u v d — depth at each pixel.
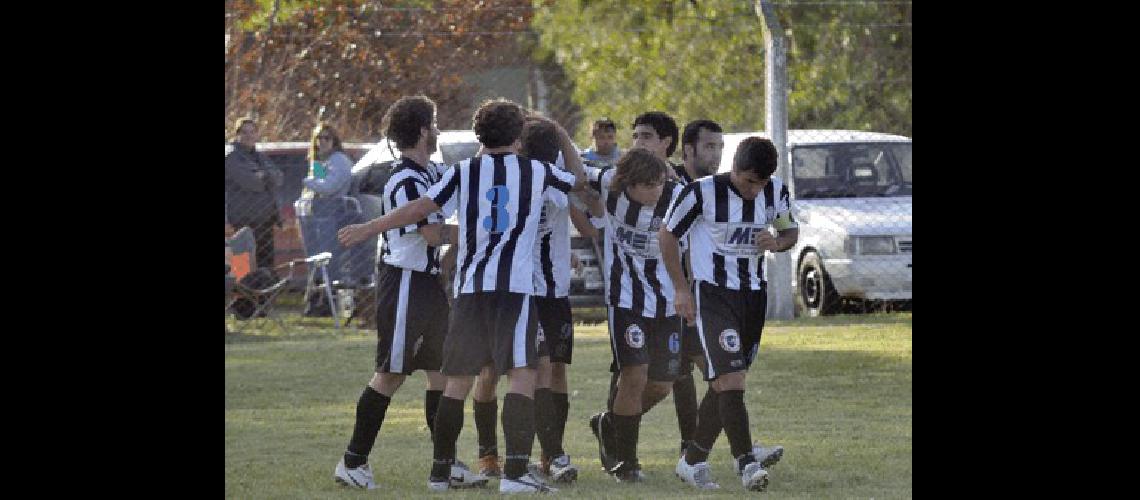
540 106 90.56
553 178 26.56
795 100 80.00
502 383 42.62
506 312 26.20
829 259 56.19
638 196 27.64
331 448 32.09
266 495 26.56
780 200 27.16
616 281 27.94
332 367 44.97
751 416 35.66
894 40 80.19
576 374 42.91
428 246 27.30
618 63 79.00
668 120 29.50
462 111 85.19
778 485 27.20
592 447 32.41
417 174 27.09
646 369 28.05
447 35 58.84
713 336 26.70
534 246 28.09
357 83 79.81
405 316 27.16
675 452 31.64
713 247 26.83
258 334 53.09
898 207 57.19
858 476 27.98
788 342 49.12
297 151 65.06
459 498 26.00
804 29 81.06
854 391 39.31
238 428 34.50
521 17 85.50
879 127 81.62
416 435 33.84
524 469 26.47
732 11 75.19
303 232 56.25
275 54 77.56
